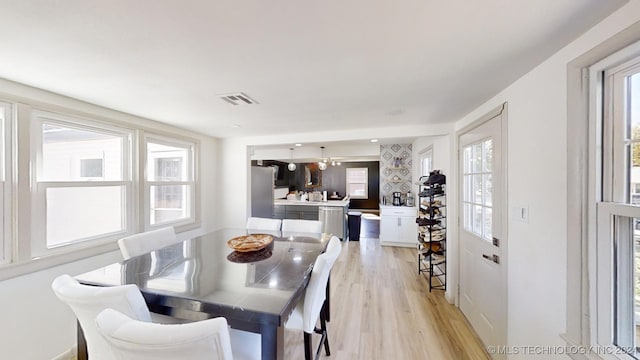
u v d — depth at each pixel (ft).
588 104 3.64
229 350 2.95
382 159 19.26
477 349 6.84
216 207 13.00
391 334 7.48
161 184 9.96
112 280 4.79
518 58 4.44
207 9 3.08
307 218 19.79
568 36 3.72
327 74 5.12
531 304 5.01
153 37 3.74
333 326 7.89
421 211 11.98
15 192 5.66
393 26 3.48
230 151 12.93
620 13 3.11
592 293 3.66
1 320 5.46
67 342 6.49
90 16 3.20
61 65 4.67
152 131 9.28
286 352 6.77
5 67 4.75
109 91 6.07
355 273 12.44
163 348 2.69
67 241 6.88
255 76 5.23
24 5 2.96
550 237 4.45
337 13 3.18
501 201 6.04
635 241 3.30
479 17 3.27
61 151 6.75
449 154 9.56
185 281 4.76
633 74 3.25
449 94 6.30
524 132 5.19
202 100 6.78
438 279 11.60
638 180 3.23
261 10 3.11
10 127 5.60
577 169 3.76
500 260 6.11
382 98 6.63
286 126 10.10
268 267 5.54
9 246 5.61
